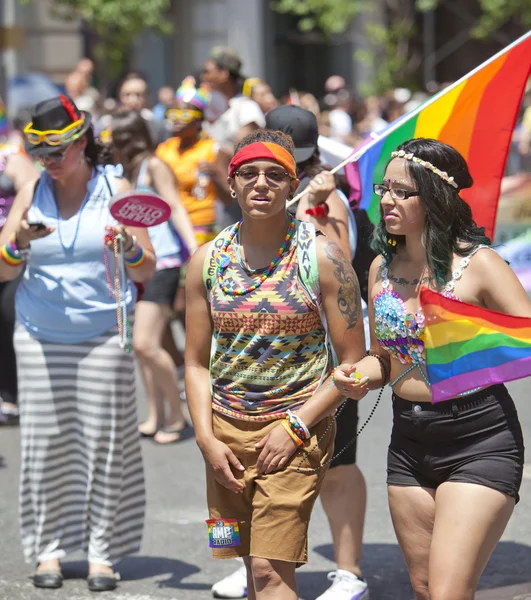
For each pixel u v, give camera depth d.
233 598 12.25
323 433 9.66
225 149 20.02
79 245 12.27
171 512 15.39
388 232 9.47
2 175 19.45
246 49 59.66
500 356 8.89
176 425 19.17
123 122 18.28
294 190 9.55
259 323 9.39
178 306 21.08
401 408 9.42
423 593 9.49
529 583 12.36
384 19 60.97
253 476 9.54
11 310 20.11
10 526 14.94
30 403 12.48
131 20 49.03
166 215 11.97
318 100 63.06
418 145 9.24
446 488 9.04
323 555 13.57
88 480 12.52
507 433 9.09
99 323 12.33
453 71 62.84
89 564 12.68
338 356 9.68
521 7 54.50
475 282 9.18
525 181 31.25
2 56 51.09
